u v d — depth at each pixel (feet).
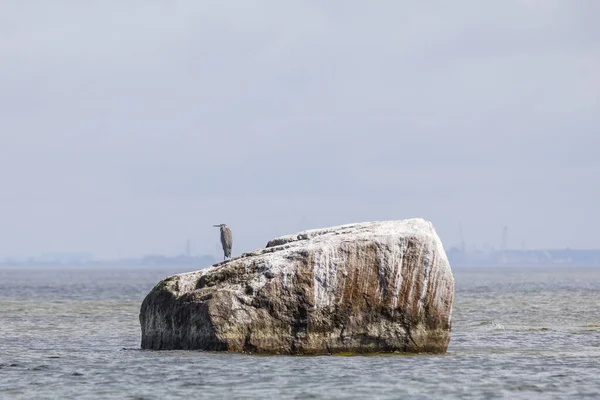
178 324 368.27
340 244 359.05
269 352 355.77
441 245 371.56
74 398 287.28
